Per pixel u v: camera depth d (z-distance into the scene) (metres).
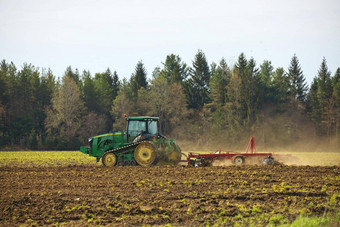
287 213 31.39
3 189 40.12
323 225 28.27
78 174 50.28
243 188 40.00
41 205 33.56
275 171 51.78
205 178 46.06
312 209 32.16
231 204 34.03
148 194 37.56
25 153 140.75
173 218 30.41
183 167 57.16
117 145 63.62
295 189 38.69
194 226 28.61
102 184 42.38
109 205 33.41
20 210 32.09
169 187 40.62
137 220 29.69
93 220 29.64
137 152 60.31
